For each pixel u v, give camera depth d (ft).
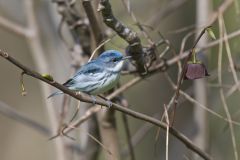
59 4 35.73
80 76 35.19
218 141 47.42
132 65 35.45
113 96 34.60
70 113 41.78
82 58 37.35
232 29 43.21
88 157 39.22
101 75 34.96
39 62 41.19
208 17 38.11
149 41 33.47
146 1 51.62
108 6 29.25
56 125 39.45
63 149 38.99
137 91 55.01
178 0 46.91
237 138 45.52
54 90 41.37
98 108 34.27
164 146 52.44
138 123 55.62
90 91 35.42
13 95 63.98
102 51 33.71
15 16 46.47
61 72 41.55
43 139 63.87
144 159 53.26
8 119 64.59
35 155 62.95
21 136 64.08
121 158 35.12
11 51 63.16
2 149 63.10
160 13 45.60
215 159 44.70
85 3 30.86
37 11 42.80
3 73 64.34
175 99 28.22
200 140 39.11
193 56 27.32
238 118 44.37
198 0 38.70
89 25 34.14
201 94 39.24
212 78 42.78
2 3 46.68
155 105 54.03
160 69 34.17
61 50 41.83
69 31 38.42
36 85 64.39
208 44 35.63
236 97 45.98
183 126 51.42
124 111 27.71
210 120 46.88
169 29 52.08
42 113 63.00
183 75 27.53
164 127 28.27
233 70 33.88
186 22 52.34
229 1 36.32
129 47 31.76
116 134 35.27
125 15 48.80
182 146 48.06
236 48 41.45
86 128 39.73
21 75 24.48
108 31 37.22
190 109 51.88
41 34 42.91
